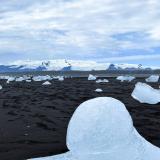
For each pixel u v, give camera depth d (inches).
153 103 540.1
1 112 482.0
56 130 335.0
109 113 209.8
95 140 200.8
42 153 248.7
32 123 378.9
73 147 202.5
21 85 1238.3
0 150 259.4
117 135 201.3
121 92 789.9
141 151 191.0
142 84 620.1
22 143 281.1
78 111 217.5
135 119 394.9
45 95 756.6
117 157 186.9
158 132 319.3
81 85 1155.3
